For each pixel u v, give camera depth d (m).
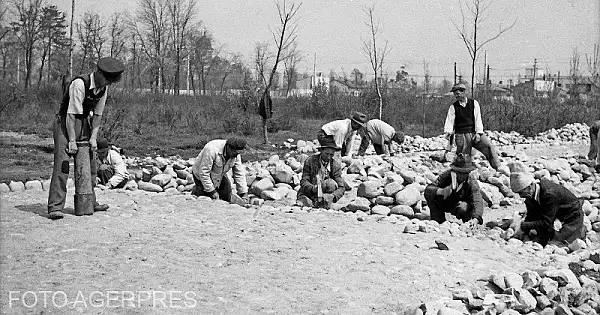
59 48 32.81
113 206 8.70
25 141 18.05
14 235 7.05
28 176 12.30
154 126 23.56
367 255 6.72
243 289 5.70
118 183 11.04
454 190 9.16
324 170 10.15
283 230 7.71
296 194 11.29
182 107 27.53
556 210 8.27
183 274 6.02
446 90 49.59
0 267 6.04
